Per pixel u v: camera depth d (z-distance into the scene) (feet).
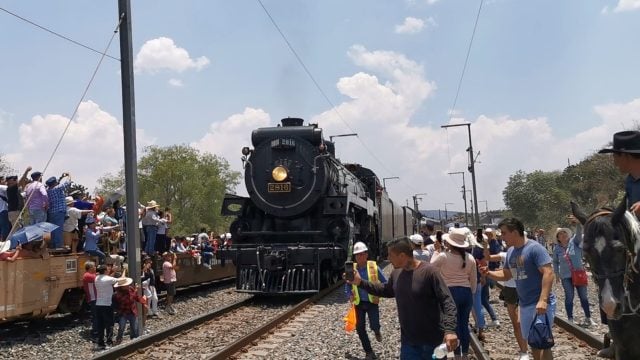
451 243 22.76
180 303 48.03
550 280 18.13
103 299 31.32
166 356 26.37
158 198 175.94
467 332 22.95
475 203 121.90
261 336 30.19
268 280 46.21
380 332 29.68
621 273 12.73
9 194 39.78
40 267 34.22
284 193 49.16
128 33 35.96
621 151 13.78
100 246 44.78
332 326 33.68
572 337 29.55
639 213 13.39
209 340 30.04
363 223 63.26
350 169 75.77
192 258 55.72
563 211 192.03
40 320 38.78
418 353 15.75
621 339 12.82
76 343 32.04
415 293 15.56
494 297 48.70
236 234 50.44
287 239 49.75
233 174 194.08
